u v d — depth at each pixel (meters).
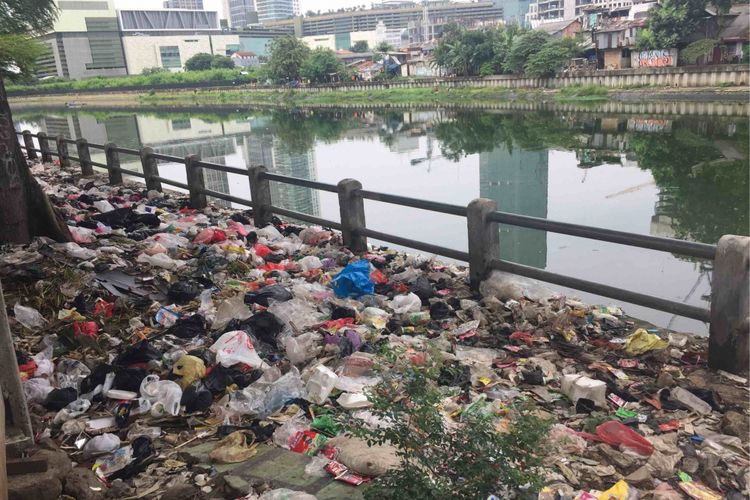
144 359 4.81
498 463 2.70
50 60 141.38
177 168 25.23
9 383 3.29
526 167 25.42
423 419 2.86
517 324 5.55
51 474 3.21
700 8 52.91
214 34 163.12
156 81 123.06
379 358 4.43
